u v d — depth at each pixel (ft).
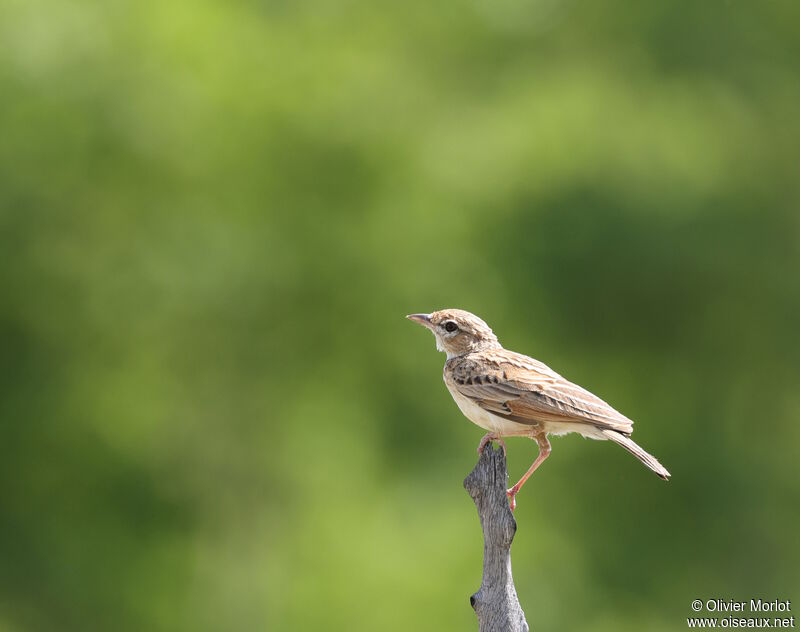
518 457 61.98
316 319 64.95
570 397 26.99
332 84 65.46
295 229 63.67
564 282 62.95
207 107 60.59
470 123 67.82
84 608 58.44
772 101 70.38
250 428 64.49
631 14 72.69
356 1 71.36
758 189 66.95
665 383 67.92
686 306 65.41
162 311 61.52
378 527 58.80
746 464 66.74
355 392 63.57
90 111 58.59
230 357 64.39
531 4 74.23
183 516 61.67
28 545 57.93
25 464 58.75
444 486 59.98
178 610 59.98
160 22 60.49
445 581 56.65
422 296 62.75
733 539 65.72
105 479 59.47
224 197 62.64
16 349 59.31
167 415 61.62
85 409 59.26
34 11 57.57
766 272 65.31
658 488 65.31
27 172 58.08
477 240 63.52
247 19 66.33
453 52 73.20
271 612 61.00
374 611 56.65
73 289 59.57
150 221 60.75
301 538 60.39
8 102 57.47
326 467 62.28
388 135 65.10
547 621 58.80
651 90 68.85
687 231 62.18
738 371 68.54
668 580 64.03
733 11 71.15
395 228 63.72
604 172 62.39
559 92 66.90
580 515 63.62
